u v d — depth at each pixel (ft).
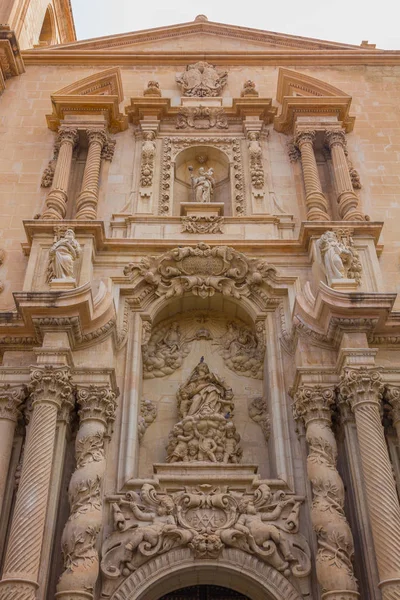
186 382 46.68
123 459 40.55
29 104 61.46
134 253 49.34
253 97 60.95
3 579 32.60
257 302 47.70
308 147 55.88
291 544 37.37
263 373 47.19
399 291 48.75
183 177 58.39
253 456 44.06
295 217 53.31
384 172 56.65
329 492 36.70
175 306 49.34
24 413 41.06
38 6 77.97
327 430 39.29
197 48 68.74
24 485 35.58
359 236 49.44
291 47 68.95
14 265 49.93
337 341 42.19
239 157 57.16
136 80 64.28
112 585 36.06
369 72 65.21
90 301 42.09
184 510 38.50
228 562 36.96
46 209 51.70
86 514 35.65
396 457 40.37
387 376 42.04
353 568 35.35
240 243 49.32
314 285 47.24
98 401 40.09
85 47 67.77
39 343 42.88
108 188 54.90
